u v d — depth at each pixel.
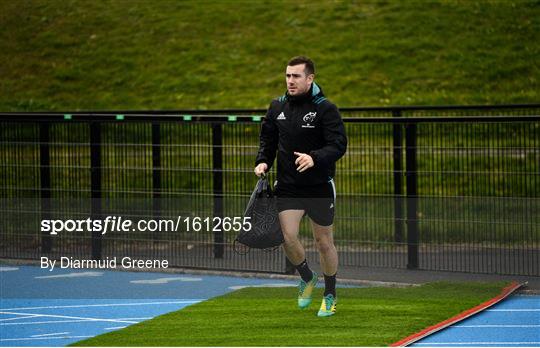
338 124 26.47
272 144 27.59
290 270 35.19
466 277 34.66
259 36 91.81
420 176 51.34
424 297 30.52
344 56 85.44
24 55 91.00
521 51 82.38
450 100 74.69
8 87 85.19
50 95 83.38
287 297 30.89
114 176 42.84
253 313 28.23
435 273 35.53
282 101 27.22
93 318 28.30
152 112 48.97
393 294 31.17
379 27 90.50
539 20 87.25
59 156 40.94
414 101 74.69
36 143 40.09
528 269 34.62
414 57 83.81
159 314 28.69
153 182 39.28
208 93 81.19
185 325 26.69
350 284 34.06
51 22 96.94
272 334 25.11
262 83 82.00
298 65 26.67
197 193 38.47
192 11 98.69
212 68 85.94
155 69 86.88
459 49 84.06
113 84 84.81
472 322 27.09
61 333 26.22
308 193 26.80
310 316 27.59
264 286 33.31
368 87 79.12
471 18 89.44
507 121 33.28
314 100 26.73
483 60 81.62
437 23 89.38
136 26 95.62
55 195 39.75
